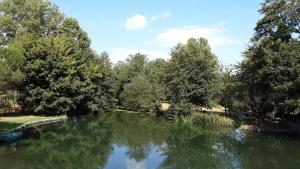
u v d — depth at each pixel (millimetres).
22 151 34188
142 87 85125
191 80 63719
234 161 30953
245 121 55750
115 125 56344
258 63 47562
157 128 53000
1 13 76062
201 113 60125
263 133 45875
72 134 45906
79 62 72375
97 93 80000
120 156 33438
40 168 28250
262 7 50438
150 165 30125
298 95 41094
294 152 34000
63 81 64375
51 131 47906
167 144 39656
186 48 67438
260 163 29938
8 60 49312
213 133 47531
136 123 59469
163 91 72375
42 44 63531
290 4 47438
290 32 47375
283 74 42750
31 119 57094
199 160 31719
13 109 68125
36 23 75688
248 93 53188
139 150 36344
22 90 62812
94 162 30844
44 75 62688
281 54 43125
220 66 65188
